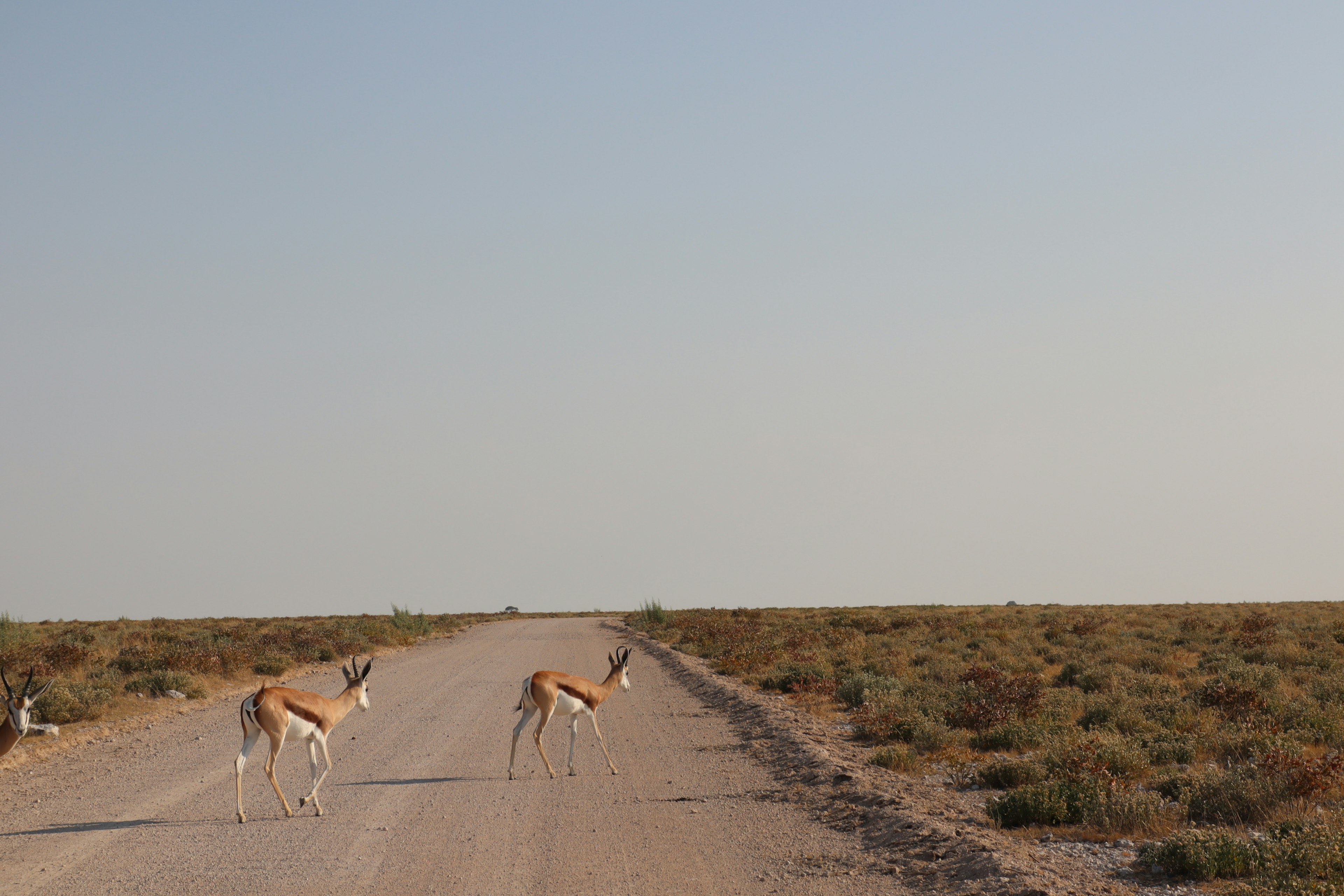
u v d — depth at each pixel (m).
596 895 8.14
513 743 13.35
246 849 9.70
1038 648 30.80
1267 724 14.75
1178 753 13.22
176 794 12.42
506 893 8.21
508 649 40.19
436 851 9.56
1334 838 8.09
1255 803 10.05
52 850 9.67
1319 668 23.58
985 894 7.73
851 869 8.80
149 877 8.70
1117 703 17.33
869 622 47.78
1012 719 16.31
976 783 12.37
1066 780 11.19
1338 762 10.87
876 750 15.02
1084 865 8.68
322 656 34.44
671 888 8.34
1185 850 8.38
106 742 16.70
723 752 15.40
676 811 11.33
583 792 12.42
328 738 17.09
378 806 11.62
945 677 22.86
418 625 54.31
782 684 23.86
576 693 13.59
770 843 9.80
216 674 26.11
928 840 9.39
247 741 11.14
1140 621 42.94
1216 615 47.56
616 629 58.62
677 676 28.73
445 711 20.45
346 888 8.36
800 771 13.42
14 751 15.29
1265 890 7.29
